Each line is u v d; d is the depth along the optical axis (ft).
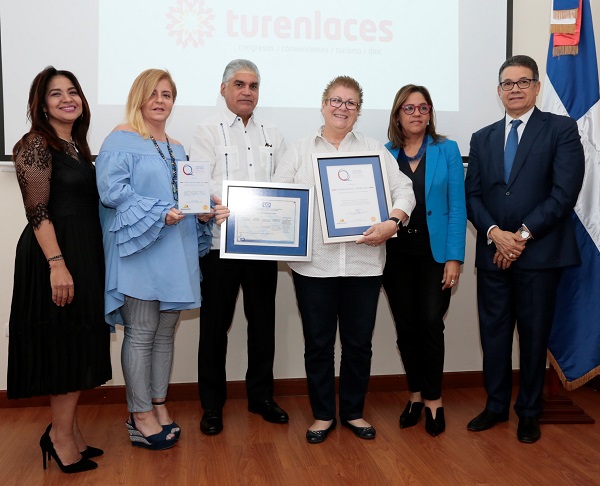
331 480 6.86
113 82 9.61
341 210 7.65
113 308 7.19
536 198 8.04
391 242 8.54
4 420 9.16
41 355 6.82
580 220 9.03
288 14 9.99
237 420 9.01
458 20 10.37
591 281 8.96
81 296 6.95
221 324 8.55
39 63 9.44
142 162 7.23
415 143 8.61
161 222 6.98
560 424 8.75
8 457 7.66
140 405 7.68
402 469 7.14
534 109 8.29
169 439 7.76
